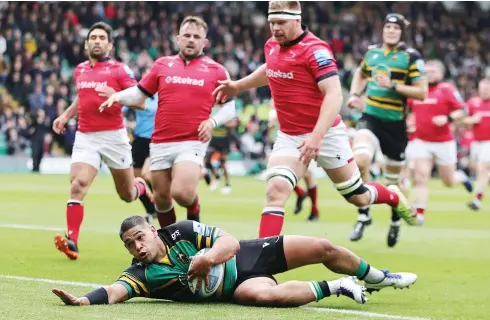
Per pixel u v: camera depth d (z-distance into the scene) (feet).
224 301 61.05
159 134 87.04
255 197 178.91
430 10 375.66
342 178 78.69
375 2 370.73
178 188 85.56
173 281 59.21
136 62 282.15
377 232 117.60
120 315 54.75
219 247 58.29
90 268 79.87
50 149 261.44
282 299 58.75
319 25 352.28
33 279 71.56
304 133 74.95
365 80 105.70
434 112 136.46
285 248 60.34
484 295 70.03
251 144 278.05
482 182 160.56
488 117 164.86
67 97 260.42
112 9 303.89
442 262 89.61
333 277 77.36
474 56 363.76
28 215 129.18
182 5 326.03
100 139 91.71
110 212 136.46
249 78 81.61
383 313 60.44
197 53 86.89
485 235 116.26
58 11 293.23
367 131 102.83
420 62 102.22
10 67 269.23
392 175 106.93
